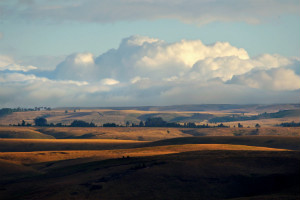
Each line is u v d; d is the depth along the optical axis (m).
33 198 112.94
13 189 131.38
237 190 111.31
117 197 108.00
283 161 129.88
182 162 136.12
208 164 132.25
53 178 143.88
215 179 118.38
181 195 107.88
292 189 107.25
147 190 111.81
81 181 126.31
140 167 134.88
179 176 121.75
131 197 107.56
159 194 108.69
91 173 138.25
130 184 117.38
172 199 105.38
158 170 128.50
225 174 121.56
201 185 114.31
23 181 145.50
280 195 100.12
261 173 120.44
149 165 136.50
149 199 105.62
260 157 137.38
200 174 122.69
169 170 127.81
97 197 108.75
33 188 127.69
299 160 129.38
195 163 134.12
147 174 125.12
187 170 126.75
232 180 117.06
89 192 113.44
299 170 120.19
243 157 139.38
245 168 126.00
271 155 141.12
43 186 127.88
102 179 125.38
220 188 112.25
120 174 129.12
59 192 115.31
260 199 96.06
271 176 117.44
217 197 106.75
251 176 118.75
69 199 108.38
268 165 127.56
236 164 130.75
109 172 134.75
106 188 115.44
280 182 114.00
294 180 113.94
